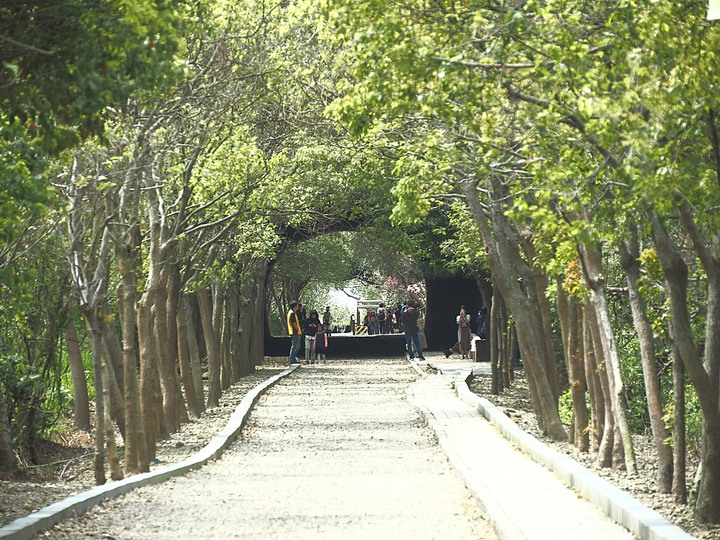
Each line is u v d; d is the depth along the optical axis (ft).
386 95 86.63
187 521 81.92
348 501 94.48
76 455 152.66
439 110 87.61
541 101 83.51
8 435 126.82
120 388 145.59
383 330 567.59
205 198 153.28
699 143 78.64
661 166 72.43
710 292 88.48
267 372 318.04
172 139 128.88
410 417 185.26
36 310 141.38
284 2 141.08
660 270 106.22
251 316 313.12
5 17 57.41
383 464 126.31
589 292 126.52
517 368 327.88
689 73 68.03
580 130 81.46
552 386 170.09
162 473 111.65
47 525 74.79
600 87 73.00
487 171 103.91
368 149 157.38
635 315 110.01
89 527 77.71
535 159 86.79
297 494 99.91
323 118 163.12
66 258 119.24
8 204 74.23
